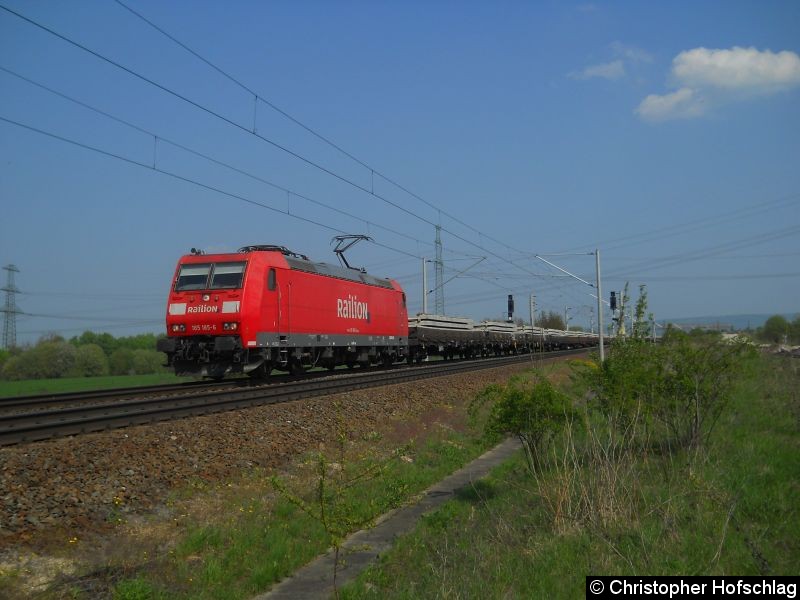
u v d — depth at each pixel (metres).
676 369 10.88
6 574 6.60
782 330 56.62
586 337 78.06
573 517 7.96
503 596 6.31
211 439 12.00
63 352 47.22
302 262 24.95
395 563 8.27
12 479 8.46
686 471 9.30
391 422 17.50
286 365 24.42
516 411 10.99
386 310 32.97
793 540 6.66
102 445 10.34
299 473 11.77
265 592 7.54
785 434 12.11
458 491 11.76
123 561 7.43
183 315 20.77
